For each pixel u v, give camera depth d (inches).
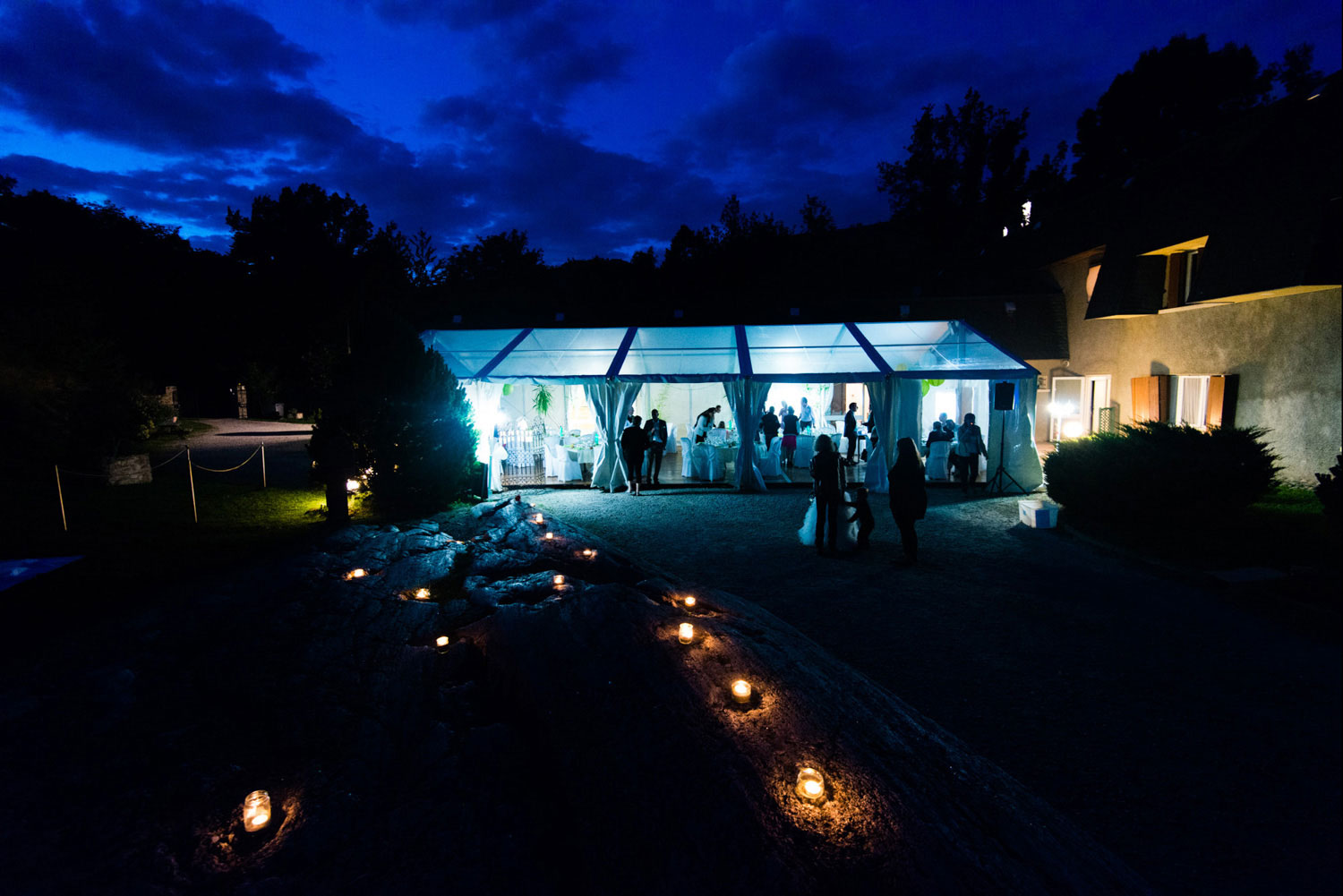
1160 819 152.5
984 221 1384.1
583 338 673.0
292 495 526.9
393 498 454.0
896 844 113.1
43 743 150.3
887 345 631.2
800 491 563.2
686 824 115.3
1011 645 245.0
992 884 108.1
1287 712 199.3
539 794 130.1
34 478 533.0
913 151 1408.7
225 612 227.0
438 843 116.6
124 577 295.9
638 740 137.2
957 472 578.9
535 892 107.7
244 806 123.0
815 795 122.3
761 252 1512.1
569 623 187.3
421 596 250.2
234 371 1400.1
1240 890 131.5
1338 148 454.9
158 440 922.1
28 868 111.7
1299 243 454.6
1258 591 296.2
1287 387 496.1
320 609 227.9
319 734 153.7
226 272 1429.6
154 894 106.5
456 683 176.6
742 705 151.4
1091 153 1307.8
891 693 205.5
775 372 569.9
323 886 108.3
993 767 161.8
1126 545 373.4
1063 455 449.7
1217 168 586.9
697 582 315.9
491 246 1833.2
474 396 577.0
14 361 557.3
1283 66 1203.2
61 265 717.3
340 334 1274.6
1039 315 773.9
